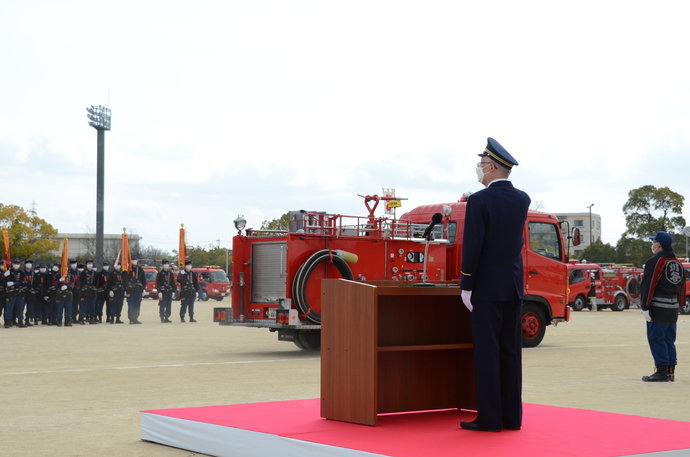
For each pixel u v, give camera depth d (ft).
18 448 20.20
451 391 22.12
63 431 22.74
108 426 23.56
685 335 68.85
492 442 17.01
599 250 267.18
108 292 83.56
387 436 17.65
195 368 39.86
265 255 47.06
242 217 47.55
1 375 36.70
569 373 38.14
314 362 43.16
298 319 44.98
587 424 19.48
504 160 19.06
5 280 75.87
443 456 15.48
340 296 19.79
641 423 19.61
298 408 22.06
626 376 36.94
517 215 18.83
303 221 45.96
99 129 197.06
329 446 16.60
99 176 195.31
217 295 167.73
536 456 15.51
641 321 93.61
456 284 22.67
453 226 52.16
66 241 80.53
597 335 68.23
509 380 18.72
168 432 20.43
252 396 29.53
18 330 72.54
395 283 21.62
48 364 42.01
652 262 34.86
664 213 234.79
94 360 44.37
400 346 19.44
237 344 56.85
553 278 53.98
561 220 54.85
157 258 294.46
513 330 18.86
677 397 29.86
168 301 86.79
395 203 49.52
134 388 32.01
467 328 21.93
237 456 18.65
